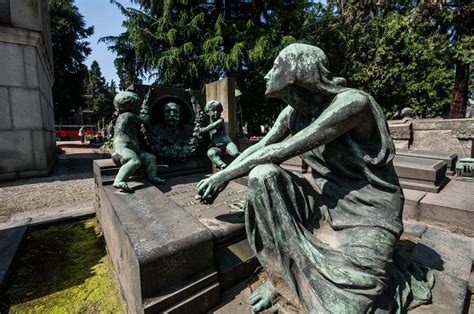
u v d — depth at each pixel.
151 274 1.38
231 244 1.98
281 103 15.10
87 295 2.02
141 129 3.22
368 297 1.14
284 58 1.35
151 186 2.67
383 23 12.99
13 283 2.20
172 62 12.55
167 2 12.58
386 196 1.38
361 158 1.36
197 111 3.70
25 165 6.36
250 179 1.34
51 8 17.02
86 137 27.16
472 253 2.11
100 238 3.04
